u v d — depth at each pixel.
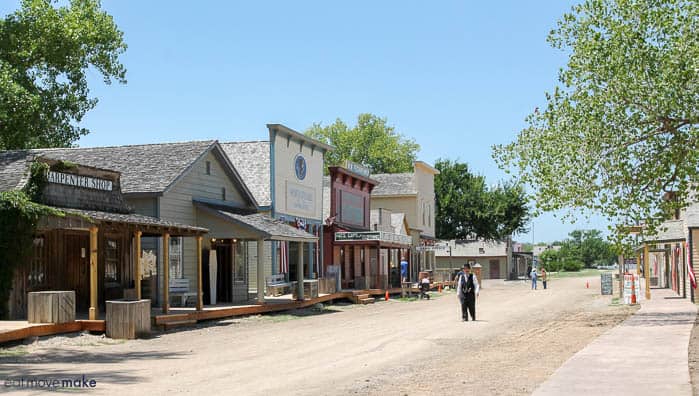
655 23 22.98
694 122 22.45
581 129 23.48
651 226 23.80
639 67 22.78
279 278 37.53
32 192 21.30
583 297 44.66
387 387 12.33
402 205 63.16
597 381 11.97
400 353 17.45
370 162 102.19
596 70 23.34
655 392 10.87
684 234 36.22
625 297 34.31
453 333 22.39
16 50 43.47
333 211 46.09
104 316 22.66
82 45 45.25
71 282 24.33
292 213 39.34
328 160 101.38
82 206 23.08
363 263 51.53
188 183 29.53
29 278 22.11
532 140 24.34
